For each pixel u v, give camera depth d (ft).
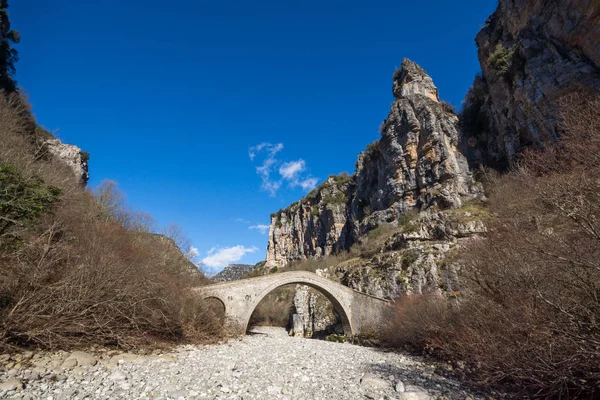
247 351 59.16
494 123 179.63
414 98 225.97
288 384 31.65
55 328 36.09
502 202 54.13
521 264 32.58
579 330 24.73
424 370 45.80
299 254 384.88
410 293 116.57
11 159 61.62
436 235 146.10
